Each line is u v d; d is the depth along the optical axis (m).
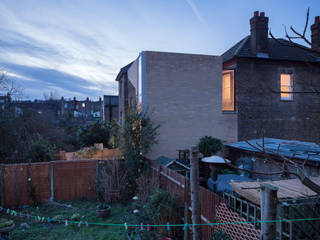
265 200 2.87
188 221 7.73
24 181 11.59
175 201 8.67
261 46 16.44
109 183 12.13
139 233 8.24
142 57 15.14
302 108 17.55
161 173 10.90
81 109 69.88
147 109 14.93
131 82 19.64
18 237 8.23
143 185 11.01
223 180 9.70
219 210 6.20
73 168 12.40
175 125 15.48
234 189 6.11
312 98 17.80
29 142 17.88
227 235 5.71
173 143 15.39
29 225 9.30
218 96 16.39
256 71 16.67
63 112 65.31
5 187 11.23
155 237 7.91
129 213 10.40
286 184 6.38
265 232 2.83
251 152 12.97
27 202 11.59
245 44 17.31
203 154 14.26
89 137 23.80
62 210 10.84
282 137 17.06
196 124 15.88
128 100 21.08
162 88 15.32
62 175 12.23
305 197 5.36
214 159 9.59
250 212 6.25
